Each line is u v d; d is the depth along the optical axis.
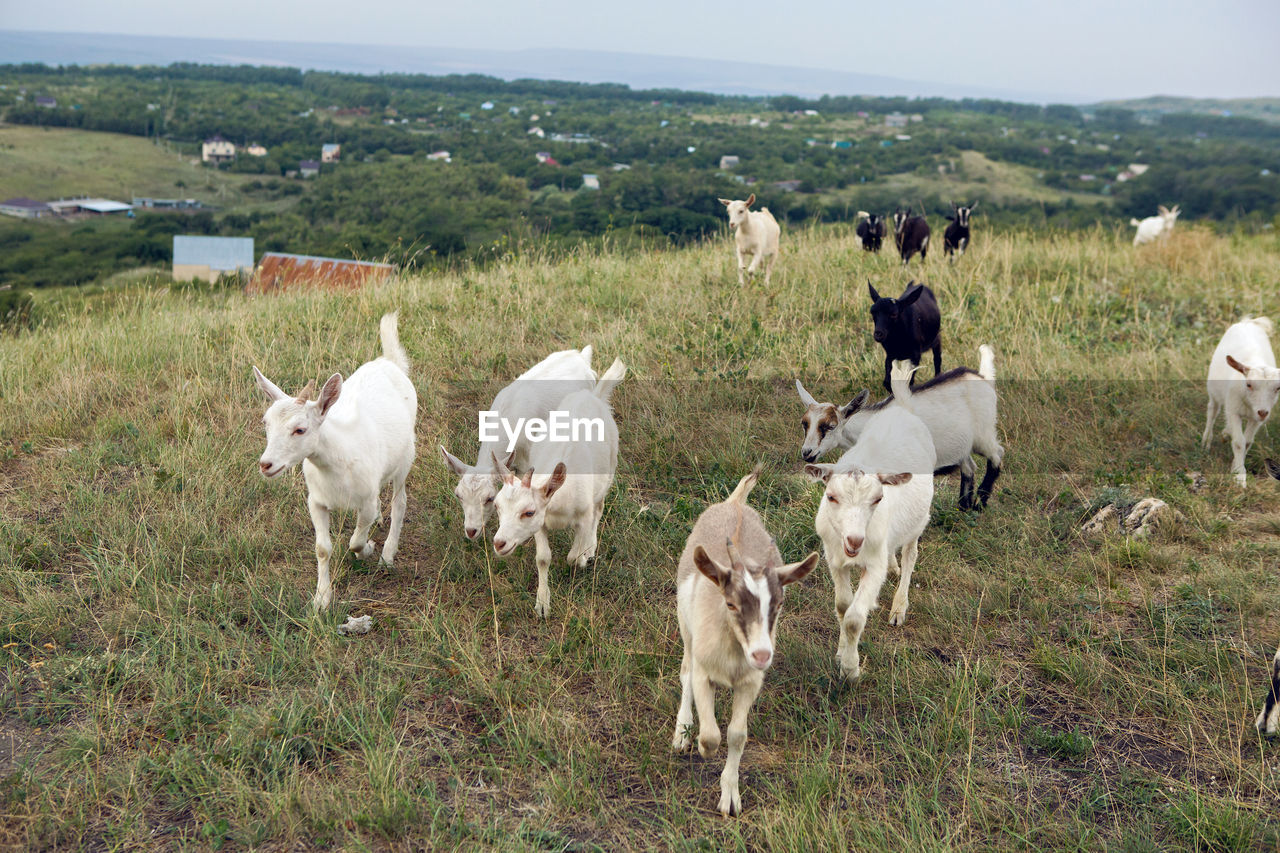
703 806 4.30
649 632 5.57
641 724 4.85
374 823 4.02
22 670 5.00
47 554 5.99
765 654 3.72
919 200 37.41
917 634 5.75
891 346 8.99
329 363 9.16
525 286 12.21
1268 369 7.38
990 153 75.88
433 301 11.53
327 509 5.75
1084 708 5.08
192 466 7.05
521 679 5.11
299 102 139.75
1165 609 5.77
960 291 11.95
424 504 7.17
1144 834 4.13
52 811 4.01
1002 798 4.34
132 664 4.97
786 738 4.77
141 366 9.01
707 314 11.07
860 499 4.87
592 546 6.29
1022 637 5.73
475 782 4.38
